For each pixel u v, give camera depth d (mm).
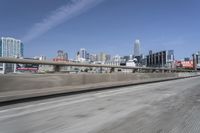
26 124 7484
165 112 9602
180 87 21094
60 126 7301
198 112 9672
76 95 14281
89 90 16719
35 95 12102
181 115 9109
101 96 14031
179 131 7035
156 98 13523
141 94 15352
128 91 17125
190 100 12859
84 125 7441
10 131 6773
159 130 7078
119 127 7289
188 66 119625
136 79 25891
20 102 11273
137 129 7117
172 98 13594
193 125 7707
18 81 11453
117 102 11844
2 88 10703
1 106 10250
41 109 9742
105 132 6766
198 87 21203
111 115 8883
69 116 8594
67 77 14906
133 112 9508
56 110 9609
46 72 13797
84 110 9703
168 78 37781
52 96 13492
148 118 8523
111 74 20547
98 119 8227
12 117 8344
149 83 26984
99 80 18641
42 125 7391
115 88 19562
